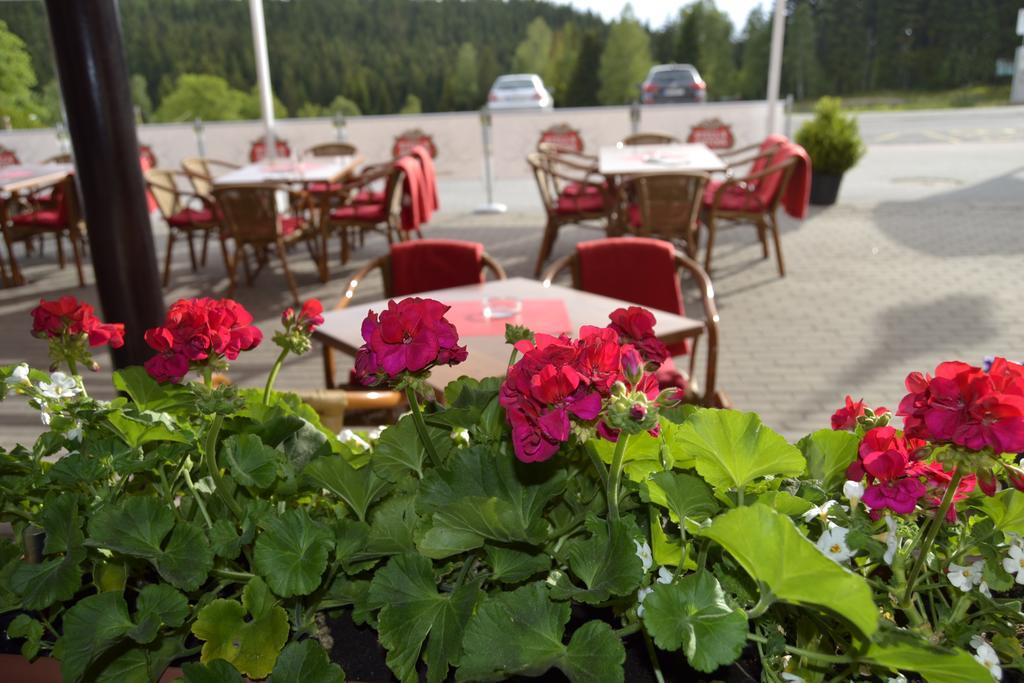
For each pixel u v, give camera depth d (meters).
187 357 0.94
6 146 8.59
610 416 0.73
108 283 3.05
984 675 0.65
